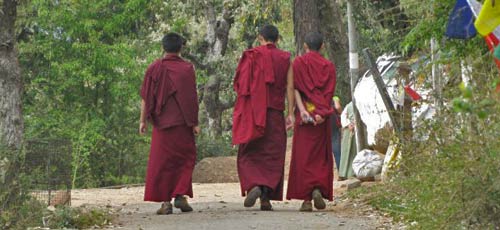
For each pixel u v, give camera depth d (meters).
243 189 22.00
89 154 49.47
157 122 22.31
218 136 65.06
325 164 22.08
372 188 23.30
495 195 13.42
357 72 30.72
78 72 49.94
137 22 54.19
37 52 51.38
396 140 19.02
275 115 22.06
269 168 21.98
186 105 22.30
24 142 20.09
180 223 19.66
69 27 49.97
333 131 35.75
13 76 22.97
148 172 22.22
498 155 13.24
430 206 14.64
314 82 22.12
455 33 14.72
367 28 34.72
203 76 60.56
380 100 27.84
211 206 23.70
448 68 16.00
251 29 58.66
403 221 18.28
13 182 19.02
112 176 50.66
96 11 50.44
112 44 52.09
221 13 69.75
